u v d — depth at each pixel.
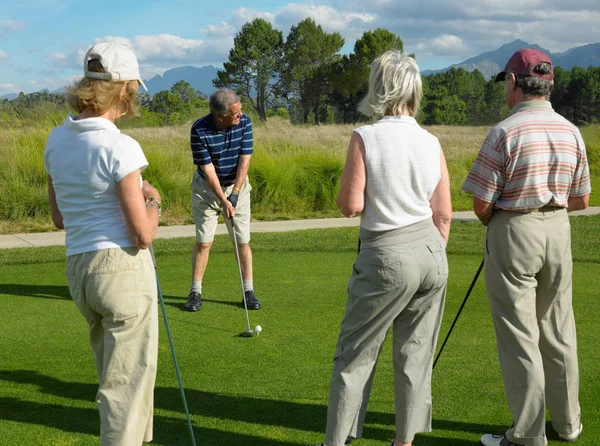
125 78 2.55
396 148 2.78
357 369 2.94
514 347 3.08
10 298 5.93
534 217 3.04
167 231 10.21
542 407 3.07
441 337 4.81
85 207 2.58
